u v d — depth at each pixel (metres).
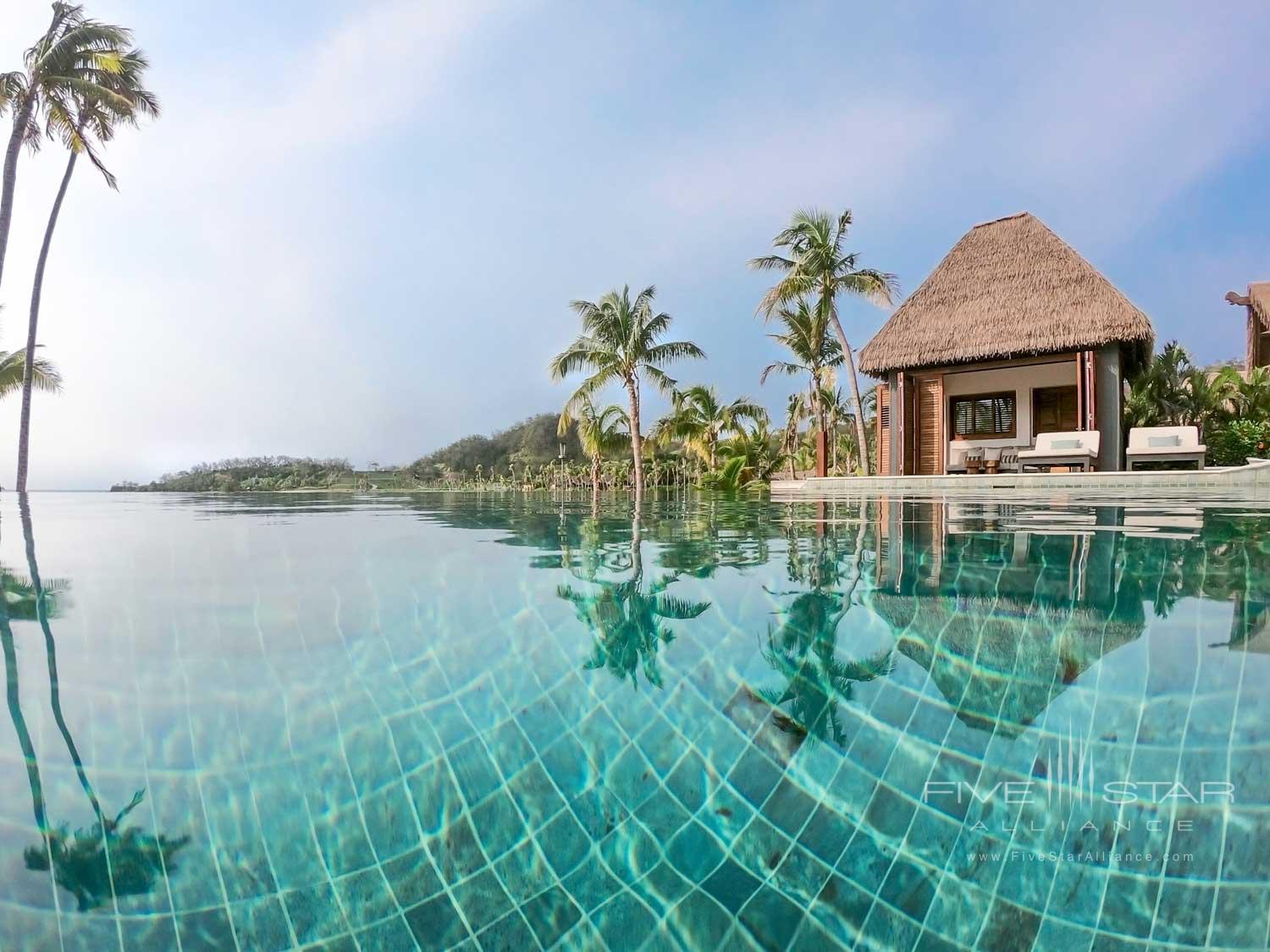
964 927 1.16
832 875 1.25
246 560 3.91
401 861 1.29
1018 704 1.79
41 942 1.12
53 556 4.09
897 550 3.79
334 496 16.31
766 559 3.71
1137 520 4.58
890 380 12.51
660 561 3.72
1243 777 1.46
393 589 3.10
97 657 2.20
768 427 29.20
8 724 1.75
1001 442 12.98
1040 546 3.66
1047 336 10.62
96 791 1.47
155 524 6.20
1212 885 1.21
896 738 1.67
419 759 1.61
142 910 1.18
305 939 1.14
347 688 1.98
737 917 1.19
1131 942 1.12
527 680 2.04
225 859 1.29
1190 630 2.23
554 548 4.38
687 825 1.39
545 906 1.21
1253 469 7.53
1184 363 21.02
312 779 1.54
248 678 2.05
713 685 1.99
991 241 12.65
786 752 1.63
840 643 2.26
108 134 14.34
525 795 1.49
